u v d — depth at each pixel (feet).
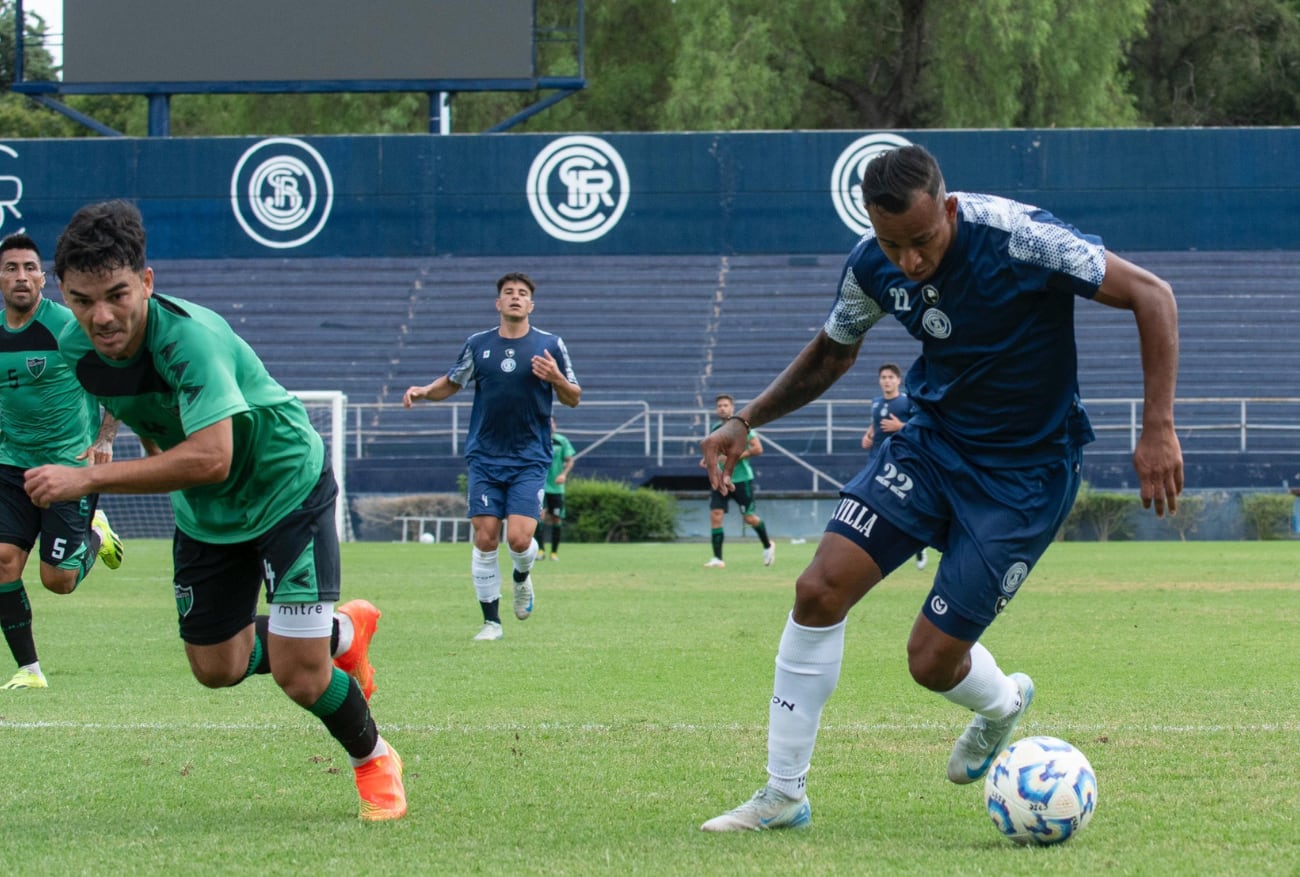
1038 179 150.51
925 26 193.16
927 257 19.31
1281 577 70.13
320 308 150.30
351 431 133.69
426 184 153.89
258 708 30.76
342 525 115.96
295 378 143.95
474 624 49.24
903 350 143.84
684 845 18.74
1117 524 120.06
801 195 153.17
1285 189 150.30
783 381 22.66
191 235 153.48
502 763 24.50
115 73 144.46
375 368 144.66
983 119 174.81
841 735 26.89
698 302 150.61
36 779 23.32
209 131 195.83
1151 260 150.51
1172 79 221.25
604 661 38.70
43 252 150.82
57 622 50.60
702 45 177.27
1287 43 212.84
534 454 46.01
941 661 20.30
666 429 136.05
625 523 118.11
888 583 68.18
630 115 200.44
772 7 181.06
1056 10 174.09
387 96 186.60
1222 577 70.23
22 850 18.52
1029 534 20.11
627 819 20.40
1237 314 146.10
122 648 42.60
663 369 144.15
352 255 153.79
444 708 30.53
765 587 66.33
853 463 127.44
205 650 21.52
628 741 26.45
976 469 20.30
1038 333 19.80
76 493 18.12
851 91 200.85
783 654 20.08
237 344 19.74
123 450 118.73
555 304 150.82
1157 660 38.14
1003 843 18.71
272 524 20.16
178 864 17.71
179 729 27.94
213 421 18.45
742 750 25.59
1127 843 18.47
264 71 142.92
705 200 153.69
